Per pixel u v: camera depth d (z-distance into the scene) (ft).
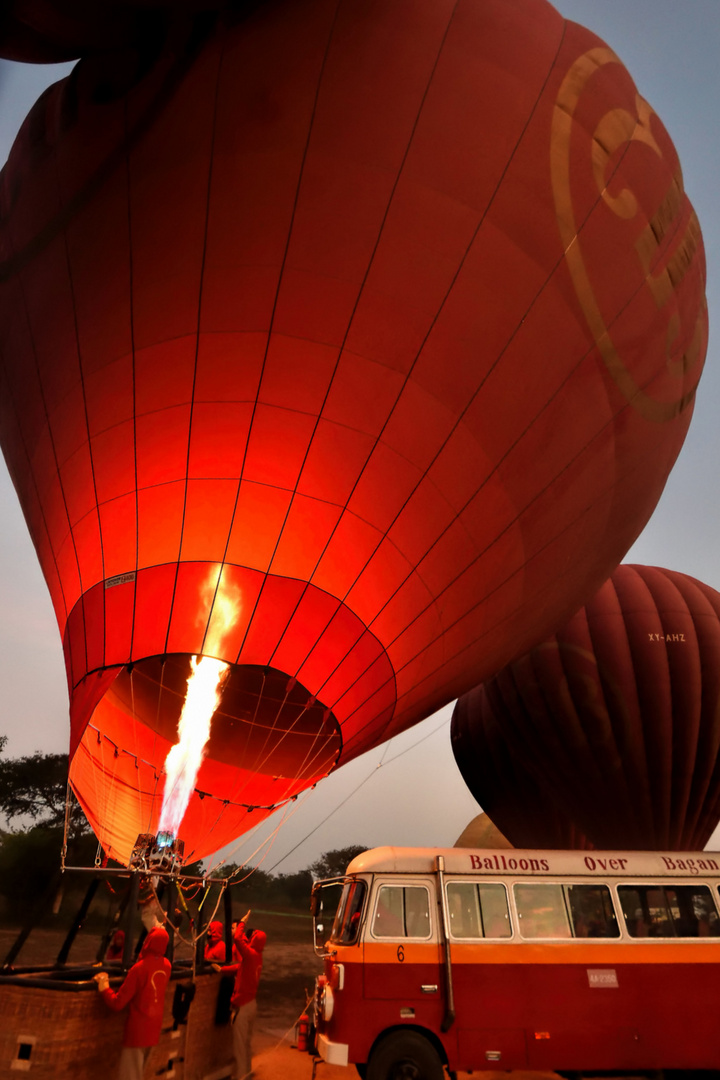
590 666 63.16
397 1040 20.43
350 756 30.07
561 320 27.84
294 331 25.45
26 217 28.22
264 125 25.00
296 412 25.77
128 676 32.63
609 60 30.17
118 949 21.72
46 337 27.58
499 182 26.25
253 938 22.18
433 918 22.15
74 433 27.14
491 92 26.32
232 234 25.11
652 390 32.27
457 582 29.19
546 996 21.31
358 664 27.12
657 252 30.66
